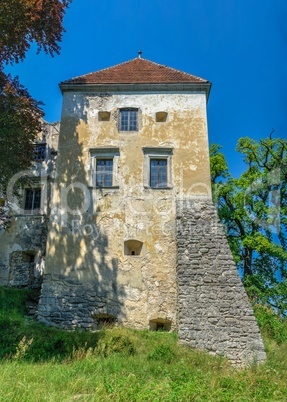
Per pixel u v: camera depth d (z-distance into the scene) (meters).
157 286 17.39
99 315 17.17
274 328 18.55
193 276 16.73
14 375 9.07
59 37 20.11
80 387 8.56
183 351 14.10
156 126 19.91
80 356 12.22
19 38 18.17
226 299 16.19
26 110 18.56
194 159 19.33
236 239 27.06
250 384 10.26
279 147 27.94
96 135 19.91
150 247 17.97
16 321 15.96
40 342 13.71
